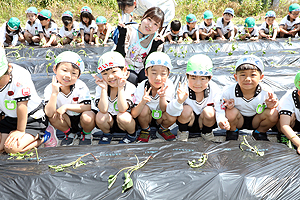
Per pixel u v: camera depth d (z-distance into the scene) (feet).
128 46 11.39
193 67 8.87
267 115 9.14
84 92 9.40
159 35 11.52
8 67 7.89
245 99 9.17
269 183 6.29
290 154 7.50
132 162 7.07
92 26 26.25
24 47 23.48
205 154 7.37
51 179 6.33
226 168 6.75
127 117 9.04
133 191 6.06
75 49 22.79
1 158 7.56
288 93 8.84
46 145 9.49
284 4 49.16
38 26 25.11
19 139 8.13
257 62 8.54
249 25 27.45
